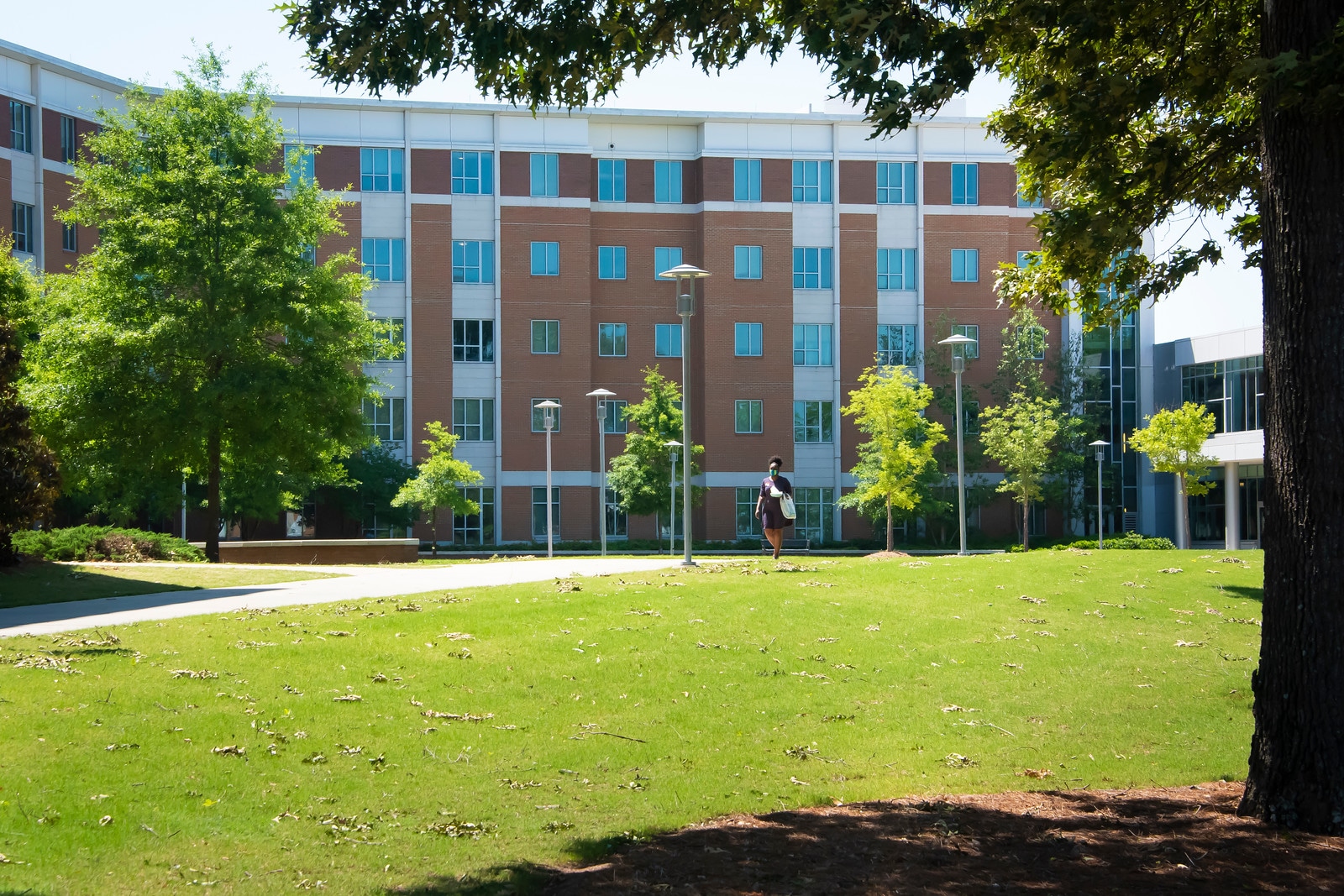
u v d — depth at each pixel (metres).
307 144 54.66
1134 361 59.81
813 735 10.58
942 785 9.09
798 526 57.78
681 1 9.60
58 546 25.62
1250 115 11.42
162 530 51.81
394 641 13.10
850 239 58.34
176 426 31.95
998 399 58.47
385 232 55.41
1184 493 46.16
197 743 8.96
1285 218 7.77
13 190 47.09
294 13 8.91
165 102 33.12
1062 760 10.01
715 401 57.25
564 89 10.05
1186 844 7.23
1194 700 12.20
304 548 33.62
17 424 20.88
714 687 12.02
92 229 50.22
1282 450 7.81
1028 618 15.88
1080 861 6.86
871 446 52.09
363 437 35.09
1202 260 12.08
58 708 9.48
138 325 32.12
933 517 57.44
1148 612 16.66
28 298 33.19
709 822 7.95
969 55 8.36
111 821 7.12
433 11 8.90
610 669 12.40
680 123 58.34
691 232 58.34
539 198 56.56
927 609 16.20
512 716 10.63
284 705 10.27
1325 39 7.20
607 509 57.28
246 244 32.34
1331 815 7.50
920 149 58.78
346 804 7.93
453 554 51.22
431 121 55.78
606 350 57.81
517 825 7.71
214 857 6.68
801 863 6.81
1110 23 9.38
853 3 7.67
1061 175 11.58
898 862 6.82
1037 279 12.77
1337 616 7.56
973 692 12.32
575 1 9.13
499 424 56.00
